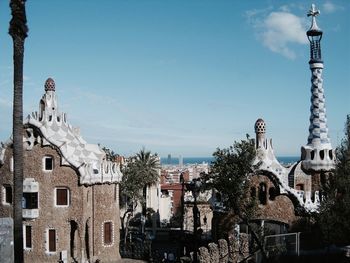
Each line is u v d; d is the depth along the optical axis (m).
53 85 61.47
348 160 40.16
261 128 59.62
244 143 42.94
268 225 57.09
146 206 90.25
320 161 59.94
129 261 62.31
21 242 27.31
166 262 59.62
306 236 47.84
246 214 43.97
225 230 57.22
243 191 43.19
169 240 81.38
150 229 86.88
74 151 60.34
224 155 42.81
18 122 27.50
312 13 61.38
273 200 56.28
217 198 58.91
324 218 40.25
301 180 61.06
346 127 41.22
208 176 44.00
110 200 62.88
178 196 104.75
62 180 57.59
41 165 58.03
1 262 25.00
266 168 55.78
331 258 45.50
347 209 38.62
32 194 58.22
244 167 42.75
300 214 55.00
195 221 48.28
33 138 58.19
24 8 27.89
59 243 57.34
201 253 44.91
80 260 56.81
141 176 82.06
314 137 61.19
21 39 27.75
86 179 57.22
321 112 61.28
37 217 57.75
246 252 48.38
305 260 45.56
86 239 60.00
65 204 57.78
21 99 27.72
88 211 59.00
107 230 62.34
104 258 61.41
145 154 85.00
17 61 27.61
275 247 45.44
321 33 61.16
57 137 60.09
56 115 61.72
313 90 61.72
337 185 40.09
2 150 59.47
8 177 59.16
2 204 59.47
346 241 39.53
